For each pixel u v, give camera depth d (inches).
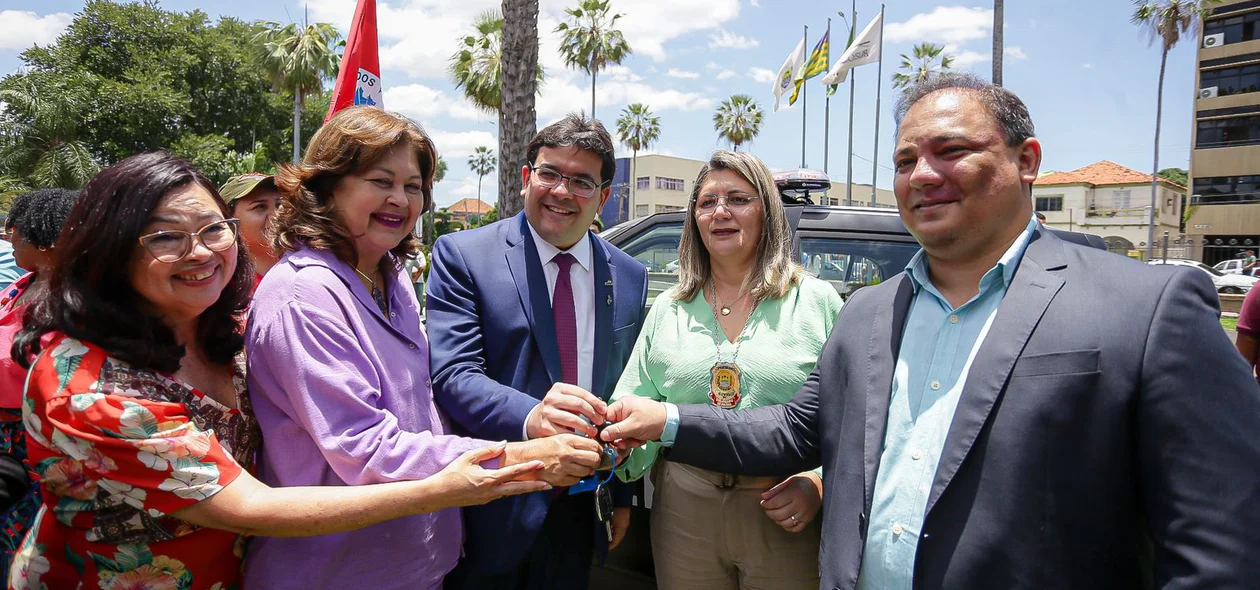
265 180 99.0
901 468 55.2
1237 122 1293.1
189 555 56.2
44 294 53.2
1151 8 1067.9
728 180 79.7
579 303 84.4
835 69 607.5
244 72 1256.2
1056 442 47.1
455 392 72.1
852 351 62.1
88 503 52.7
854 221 114.0
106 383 50.1
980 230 53.7
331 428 56.1
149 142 1124.5
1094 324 47.6
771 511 71.4
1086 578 46.5
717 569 78.7
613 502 87.9
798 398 71.0
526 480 58.9
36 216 84.0
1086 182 1603.1
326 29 1024.9
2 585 76.7
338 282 60.9
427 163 68.4
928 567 50.8
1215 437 43.3
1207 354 44.7
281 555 59.2
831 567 58.6
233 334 61.1
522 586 80.7
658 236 126.2
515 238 83.1
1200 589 41.7
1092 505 46.4
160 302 53.9
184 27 1259.8
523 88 226.4
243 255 63.5
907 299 60.4
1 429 71.8
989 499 48.7
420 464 57.4
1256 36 1258.6
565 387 68.3
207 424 57.2
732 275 83.7
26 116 907.4
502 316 78.8
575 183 79.0
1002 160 52.9
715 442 70.1
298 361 56.3
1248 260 991.6
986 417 49.7
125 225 50.3
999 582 47.8
